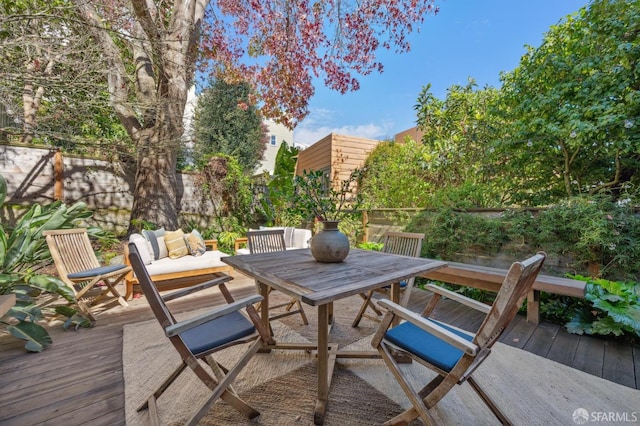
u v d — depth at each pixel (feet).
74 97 12.51
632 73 8.38
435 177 15.28
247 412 4.65
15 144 14.89
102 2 11.69
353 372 6.00
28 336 6.73
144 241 11.09
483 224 11.32
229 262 6.53
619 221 8.29
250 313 4.49
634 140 8.46
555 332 7.98
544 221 9.73
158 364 6.25
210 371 5.97
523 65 11.88
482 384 5.64
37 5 11.28
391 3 16.30
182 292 5.30
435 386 4.38
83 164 16.84
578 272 9.34
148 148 15.99
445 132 15.47
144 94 16.43
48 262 10.09
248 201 22.81
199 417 4.29
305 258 6.98
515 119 11.98
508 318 4.15
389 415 4.79
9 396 5.11
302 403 5.07
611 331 7.22
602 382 5.70
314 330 8.05
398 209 14.58
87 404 4.95
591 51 9.62
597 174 10.54
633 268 8.17
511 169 12.55
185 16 16.92
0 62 10.21
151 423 4.46
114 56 13.29
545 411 4.90
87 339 7.38
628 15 8.31
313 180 6.57
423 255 13.10
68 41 10.94
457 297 5.13
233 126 30.04
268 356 6.61
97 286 11.56
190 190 20.77
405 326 5.05
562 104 10.05
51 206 11.64
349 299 10.69
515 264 3.46
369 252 7.91
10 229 11.12
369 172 19.01
